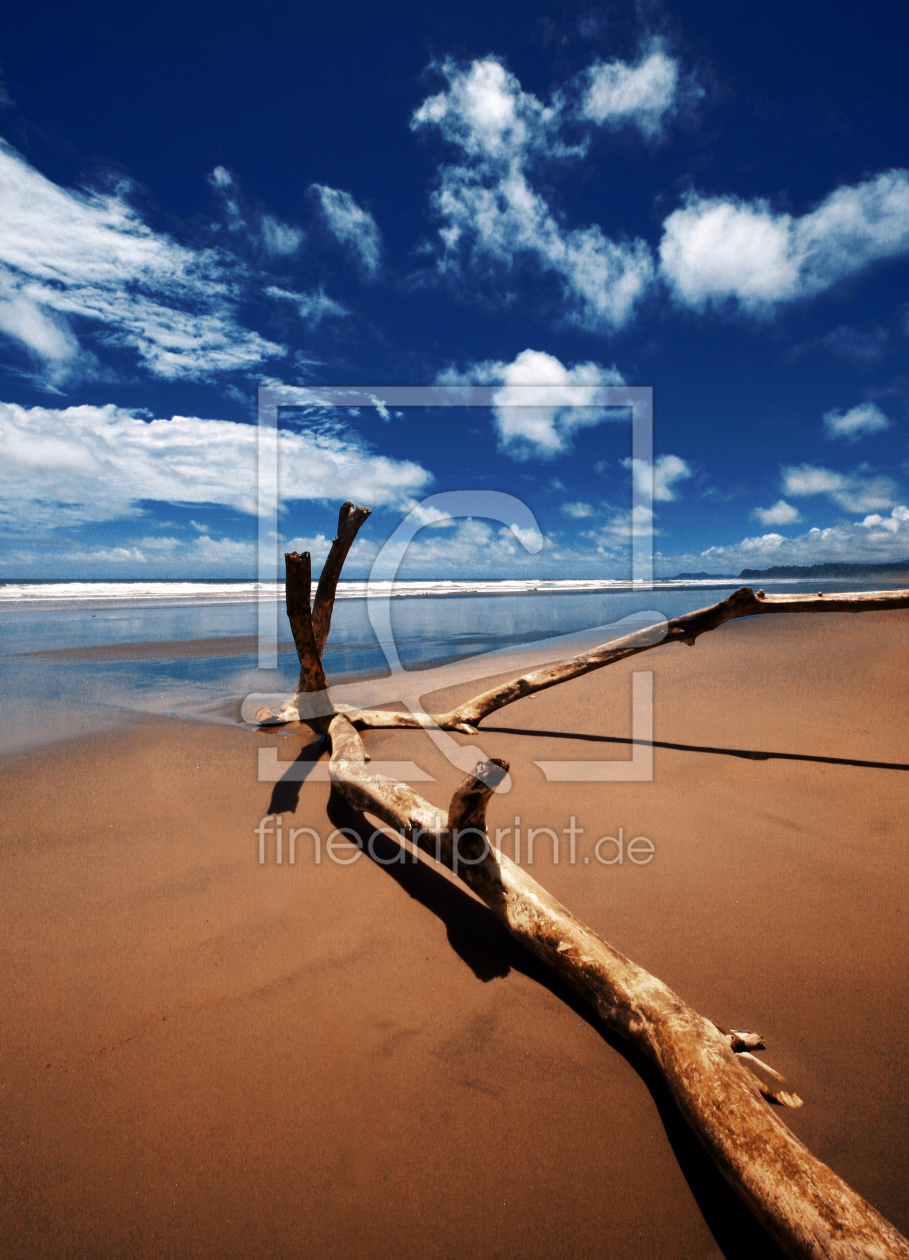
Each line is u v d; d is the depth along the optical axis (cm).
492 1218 118
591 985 161
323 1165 129
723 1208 120
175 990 178
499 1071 151
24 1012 169
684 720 447
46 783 329
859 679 559
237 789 327
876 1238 93
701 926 204
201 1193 123
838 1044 155
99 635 986
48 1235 115
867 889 226
